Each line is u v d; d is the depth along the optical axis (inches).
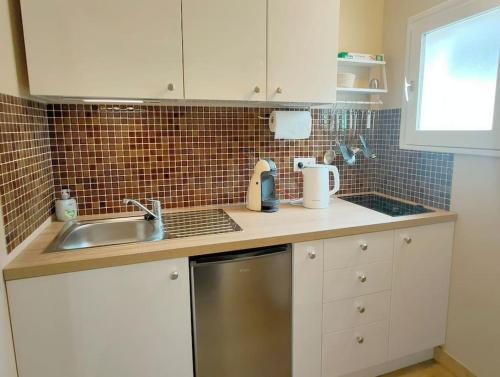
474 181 62.4
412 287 65.7
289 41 59.2
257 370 56.2
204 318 51.4
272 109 74.4
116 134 64.4
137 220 63.3
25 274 41.4
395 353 66.9
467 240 64.8
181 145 68.9
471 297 64.9
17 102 45.4
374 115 84.6
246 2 55.6
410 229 63.4
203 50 54.1
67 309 44.2
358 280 60.5
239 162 73.8
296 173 79.2
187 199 71.1
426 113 71.3
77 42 47.8
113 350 47.1
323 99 62.9
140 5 50.0
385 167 83.5
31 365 43.8
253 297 53.6
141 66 51.1
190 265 49.4
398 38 76.5
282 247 54.3
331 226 57.9
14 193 44.0
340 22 78.1
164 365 50.1
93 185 64.4
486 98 58.6
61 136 61.2
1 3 41.4
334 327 60.3
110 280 45.5
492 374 62.0
